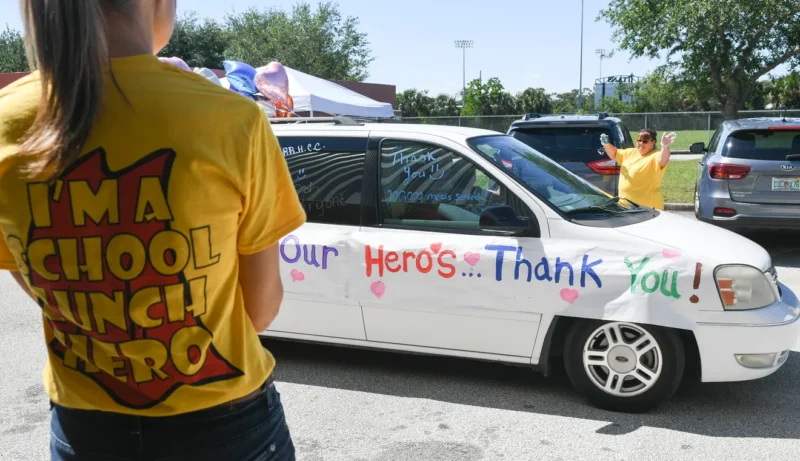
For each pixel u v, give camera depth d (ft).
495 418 13.94
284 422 5.52
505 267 14.15
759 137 28.91
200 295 4.57
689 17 87.71
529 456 12.35
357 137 16.12
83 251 4.31
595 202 15.48
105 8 4.40
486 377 16.14
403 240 14.93
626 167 24.88
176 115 4.31
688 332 13.84
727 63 90.79
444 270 14.55
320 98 48.85
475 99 159.22
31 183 4.23
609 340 13.98
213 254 4.53
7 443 13.10
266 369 5.24
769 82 160.66
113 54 4.47
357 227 15.47
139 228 4.29
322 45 140.56
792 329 13.52
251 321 5.18
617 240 13.83
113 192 4.24
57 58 4.02
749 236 34.24
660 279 13.33
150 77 4.41
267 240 4.93
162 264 4.36
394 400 14.89
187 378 4.70
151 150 4.25
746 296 13.30
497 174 14.80
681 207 43.37
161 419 4.73
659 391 13.74
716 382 14.34
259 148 4.65
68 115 4.07
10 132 4.24
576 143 31.24
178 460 4.78
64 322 4.63
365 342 15.55
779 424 13.53
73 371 4.78
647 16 92.53
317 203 15.92
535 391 15.28
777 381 15.70
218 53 138.72
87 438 4.80
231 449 4.94
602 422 13.70
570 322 14.32
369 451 12.61
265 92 31.96
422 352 15.11
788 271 27.12
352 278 15.25
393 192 15.46
